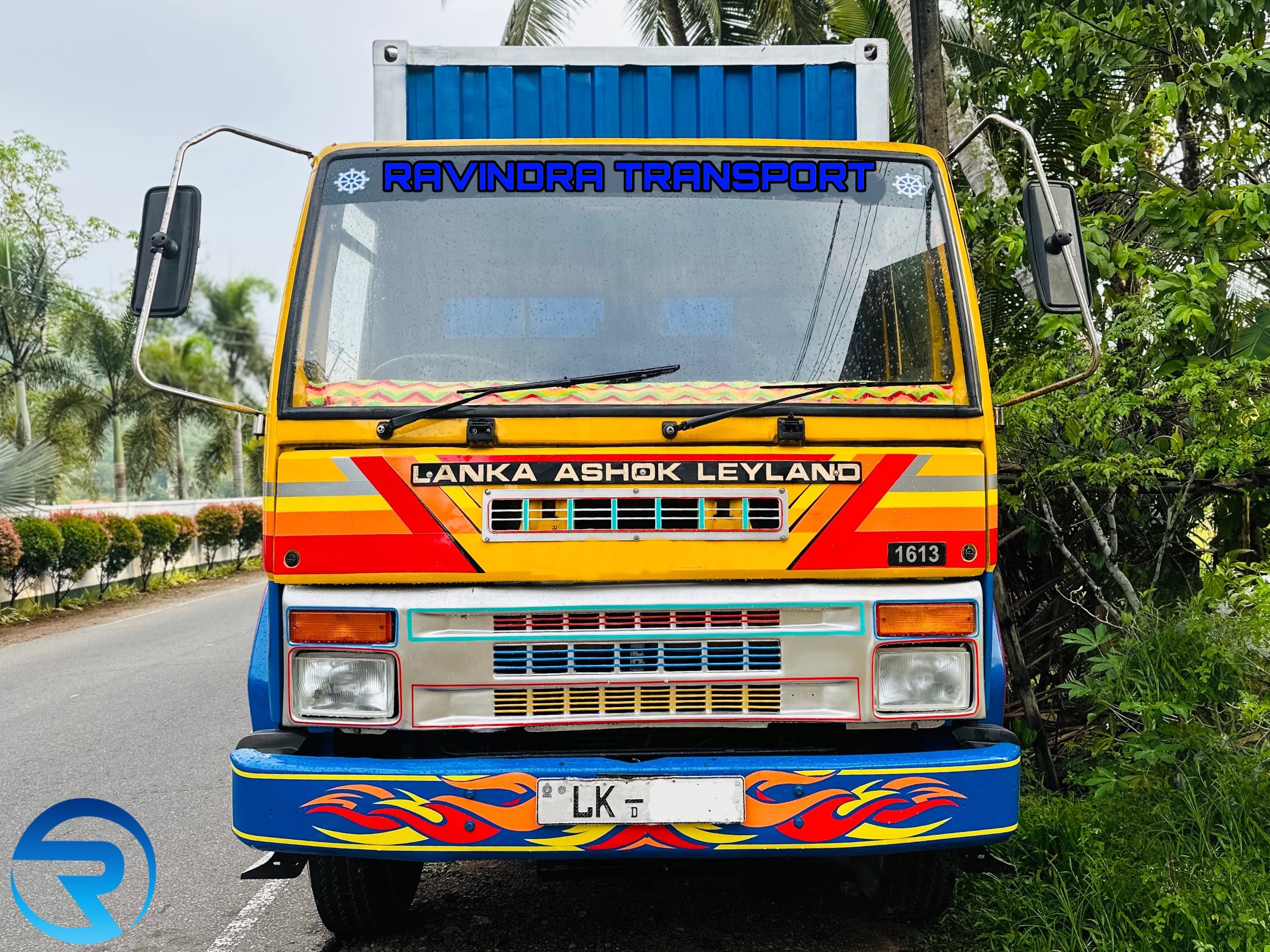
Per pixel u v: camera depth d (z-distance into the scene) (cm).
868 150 351
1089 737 472
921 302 337
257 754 295
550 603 297
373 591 300
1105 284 523
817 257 342
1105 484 466
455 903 400
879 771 289
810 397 316
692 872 327
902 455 309
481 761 293
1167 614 456
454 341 330
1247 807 373
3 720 778
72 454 3008
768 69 405
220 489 4631
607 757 301
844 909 385
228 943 374
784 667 300
